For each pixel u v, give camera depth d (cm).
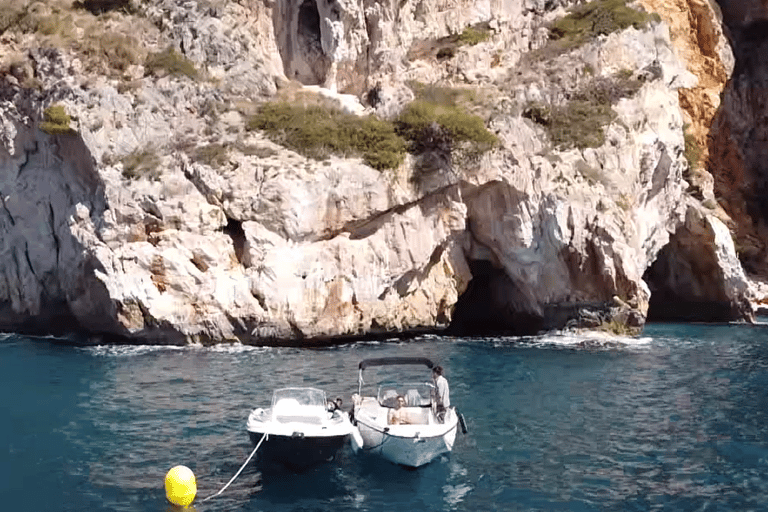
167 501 1413
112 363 2684
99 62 3356
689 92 5075
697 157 4622
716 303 4175
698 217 4122
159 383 2348
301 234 3194
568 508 1398
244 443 1748
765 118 5066
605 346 3130
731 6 5228
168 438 1780
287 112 3478
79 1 3656
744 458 1659
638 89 3734
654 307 4400
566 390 2292
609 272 3341
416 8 4028
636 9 4078
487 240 3566
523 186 3409
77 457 1645
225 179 3186
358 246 3322
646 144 3650
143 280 3023
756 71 5150
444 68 3969
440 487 1499
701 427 1892
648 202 3788
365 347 3122
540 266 3447
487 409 2061
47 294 3397
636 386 2350
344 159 3350
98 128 3156
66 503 1401
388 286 3369
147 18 3675
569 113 3584
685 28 5125
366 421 1688
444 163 3397
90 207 3131
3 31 3359
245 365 2656
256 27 3928
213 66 3678
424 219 3441
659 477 1549
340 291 3231
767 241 4962
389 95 3806
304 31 4056
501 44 4047
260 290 3097
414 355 2894
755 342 3291
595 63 3797
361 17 3962
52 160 3291
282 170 3228
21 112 3331
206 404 2089
